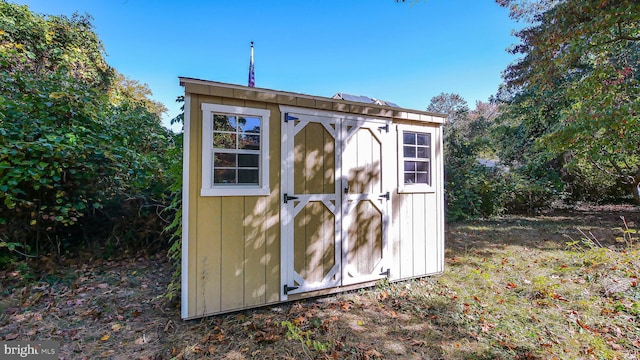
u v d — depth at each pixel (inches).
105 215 180.2
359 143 139.4
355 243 138.0
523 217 339.9
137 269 161.9
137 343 91.4
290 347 90.2
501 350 89.6
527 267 168.1
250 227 114.5
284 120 120.9
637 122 182.4
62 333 95.7
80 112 166.2
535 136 381.1
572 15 193.2
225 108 109.2
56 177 133.0
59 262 161.2
